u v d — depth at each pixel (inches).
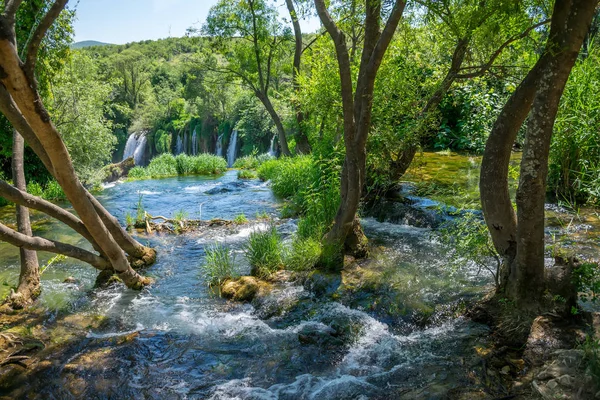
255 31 571.2
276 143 1219.9
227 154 1574.8
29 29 243.0
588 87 301.0
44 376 152.6
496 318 161.0
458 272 214.5
